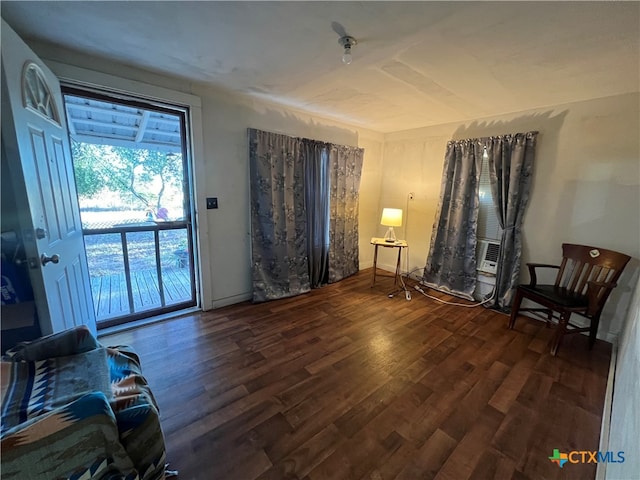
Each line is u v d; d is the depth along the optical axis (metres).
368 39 1.61
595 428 1.57
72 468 0.79
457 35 1.55
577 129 2.58
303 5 1.32
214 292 2.91
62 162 1.74
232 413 1.60
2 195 1.23
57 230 1.58
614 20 1.35
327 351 2.24
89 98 2.11
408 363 2.12
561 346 2.40
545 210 2.82
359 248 4.35
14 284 1.34
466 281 3.38
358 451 1.40
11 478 0.73
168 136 3.47
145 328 2.51
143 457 0.96
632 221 2.37
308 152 3.32
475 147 3.20
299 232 3.37
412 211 4.02
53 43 1.75
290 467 1.30
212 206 2.74
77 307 1.81
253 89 2.54
